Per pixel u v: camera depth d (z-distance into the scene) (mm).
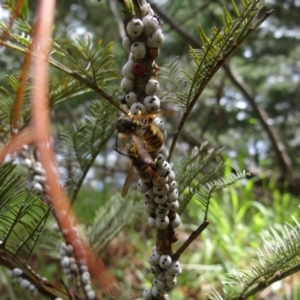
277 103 802
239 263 224
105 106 117
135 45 85
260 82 663
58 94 105
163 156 93
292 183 404
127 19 86
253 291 104
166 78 109
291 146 697
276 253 99
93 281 169
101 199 342
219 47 86
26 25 86
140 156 84
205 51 87
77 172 128
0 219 95
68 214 124
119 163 445
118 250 285
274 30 483
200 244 282
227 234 238
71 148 124
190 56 90
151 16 86
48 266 260
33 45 85
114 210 143
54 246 143
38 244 143
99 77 97
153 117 89
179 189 113
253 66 558
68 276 126
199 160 119
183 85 106
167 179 91
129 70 89
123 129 88
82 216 292
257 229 259
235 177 91
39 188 124
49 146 120
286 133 737
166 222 94
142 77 89
